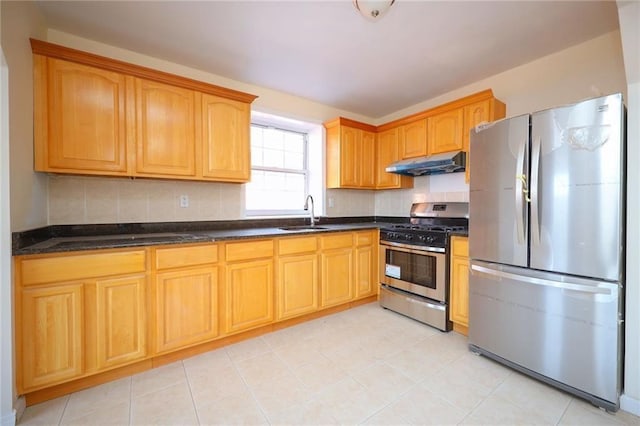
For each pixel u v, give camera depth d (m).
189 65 2.59
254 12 1.87
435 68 2.65
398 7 1.81
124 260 1.79
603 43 2.17
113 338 1.76
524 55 2.43
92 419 1.48
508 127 1.90
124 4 1.79
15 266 1.47
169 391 1.71
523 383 1.80
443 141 2.96
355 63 2.55
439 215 3.25
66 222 2.12
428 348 2.25
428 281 2.70
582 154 1.60
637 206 1.51
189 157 2.34
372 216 4.15
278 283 2.53
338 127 3.44
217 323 2.18
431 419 1.49
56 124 1.84
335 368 1.96
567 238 1.66
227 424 1.45
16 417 1.44
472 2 1.77
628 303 1.55
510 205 1.90
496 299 2.00
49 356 1.57
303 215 3.54
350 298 3.04
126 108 2.07
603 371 1.55
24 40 1.64
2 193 1.40
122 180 2.34
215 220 2.79
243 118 2.62
